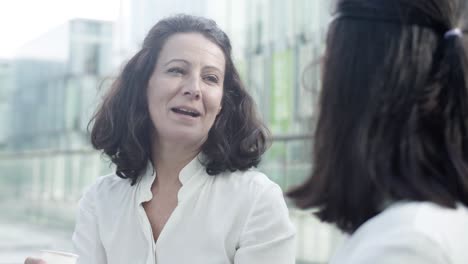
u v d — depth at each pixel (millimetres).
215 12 5809
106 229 1694
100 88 1921
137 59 1740
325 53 885
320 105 881
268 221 1576
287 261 1572
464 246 749
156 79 1655
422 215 758
